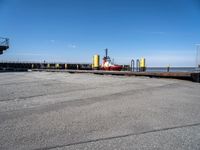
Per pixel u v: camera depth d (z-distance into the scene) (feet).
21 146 10.93
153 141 11.38
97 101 21.38
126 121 14.76
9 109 18.62
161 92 26.32
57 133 12.63
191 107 18.53
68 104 20.20
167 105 19.30
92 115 16.29
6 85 38.11
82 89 29.99
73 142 11.35
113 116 15.98
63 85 35.55
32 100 22.66
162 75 46.65
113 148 10.57
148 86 31.81
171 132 12.66
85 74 67.72
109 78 48.26
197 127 13.52
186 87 30.71
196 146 10.77
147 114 16.44
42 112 17.33
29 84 38.86
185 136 12.03
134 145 10.90
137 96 23.80
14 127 13.74
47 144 11.13
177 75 42.55
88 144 11.08
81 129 13.26
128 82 37.76
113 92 26.71
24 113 17.11
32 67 163.22
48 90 29.89
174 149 10.44
